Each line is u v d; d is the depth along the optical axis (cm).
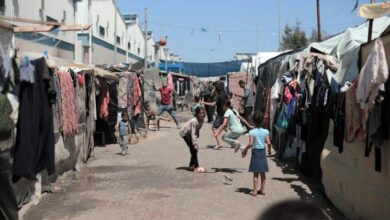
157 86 2447
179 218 746
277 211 269
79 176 1077
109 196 886
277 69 1548
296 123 1152
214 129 1755
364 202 671
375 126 604
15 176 649
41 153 701
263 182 907
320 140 969
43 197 866
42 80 692
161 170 1162
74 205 818
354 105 688
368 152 635
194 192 925
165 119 2323
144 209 797
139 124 1966
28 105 653
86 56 2631
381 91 574
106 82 1559
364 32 1027
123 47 4028
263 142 897
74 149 1106
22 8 1588
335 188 802
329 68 942
